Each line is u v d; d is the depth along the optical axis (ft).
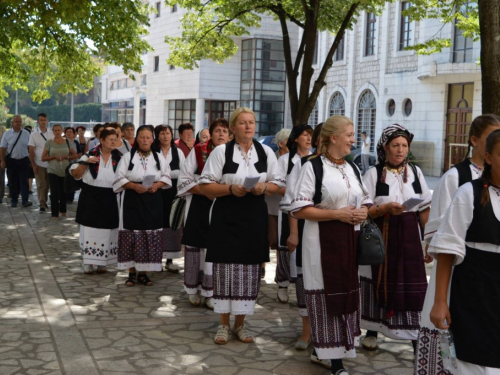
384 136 17.07
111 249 25.99
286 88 127.95
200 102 131.44
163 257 26.68
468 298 10.52
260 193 17.57
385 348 17.85
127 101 191.31
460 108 84.99
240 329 18.19
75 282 24.43
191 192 20.92
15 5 36.81
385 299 16.57
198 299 21.63
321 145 15.61
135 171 23.77
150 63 149.89
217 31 58.23
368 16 101.45
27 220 39.96
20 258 28.40
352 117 105.09
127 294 22.86
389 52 96.53
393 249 16.56
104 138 25.58
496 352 10.27
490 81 22.98
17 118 46.39
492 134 10.43
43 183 44.55
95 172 25.45
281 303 22.26
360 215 15.05
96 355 16.35
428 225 12.14
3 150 46.37
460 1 45.78
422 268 16.66
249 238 17.69
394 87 95.20
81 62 53.72
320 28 49.24
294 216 15.34
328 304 15.01
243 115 17.79
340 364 15.29
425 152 89.10
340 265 15.08
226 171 17.71
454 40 83.35
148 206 23.82
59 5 36.06
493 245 10.47
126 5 45.44
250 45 126.93
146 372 15.34
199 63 129.18
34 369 15.21
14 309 20.30
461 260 10.59
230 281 17.72
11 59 54.19
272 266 28.94
